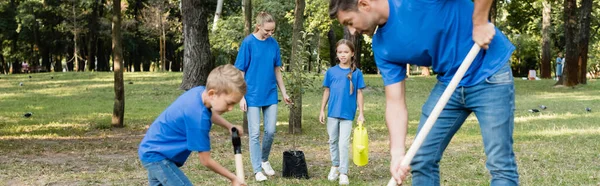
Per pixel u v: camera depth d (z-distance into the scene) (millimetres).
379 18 3512
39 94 18953
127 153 8172
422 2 3418
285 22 26469
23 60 52344
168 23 41156
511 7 31750
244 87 3768
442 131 3670
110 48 51969
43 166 7000
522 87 22266
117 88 11133
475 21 3277
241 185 3875
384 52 3631
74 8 42594
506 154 3490
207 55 18812
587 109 13867
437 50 3502
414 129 10938
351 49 6105
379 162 7352
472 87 3502
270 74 6316
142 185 5895
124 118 12562
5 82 24031
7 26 45469
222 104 3775
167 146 3848
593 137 9406
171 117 3836
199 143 3773
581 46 22469
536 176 6273
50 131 10609
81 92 19484
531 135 9758
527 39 41781
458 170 6676
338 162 6262
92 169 6848
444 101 3359
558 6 36906
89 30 44125
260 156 6270
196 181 6090
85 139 9664
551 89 21484
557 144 8664
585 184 5891
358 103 6105
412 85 21391
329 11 3572
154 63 59500
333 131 6180
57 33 47812
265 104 6309
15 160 7465
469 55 3309
